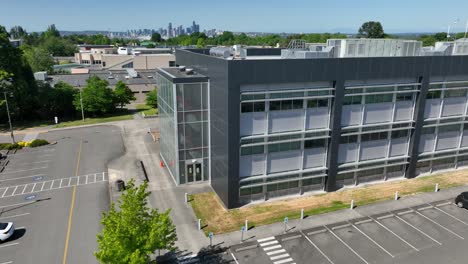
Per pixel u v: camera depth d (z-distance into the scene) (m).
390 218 30.30
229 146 30.25
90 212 31.14
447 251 25.81
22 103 66.44
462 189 35.84
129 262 18.27
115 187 35.91
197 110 35.06
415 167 38.53
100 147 49.81
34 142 50.53
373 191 35.28
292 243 26.64
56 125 63.78
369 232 28.20
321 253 25.53
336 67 31.45
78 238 27.20
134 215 19.47
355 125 34.72
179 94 34.09
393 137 36.81
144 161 43.91
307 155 33.88
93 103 69.38
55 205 32.50
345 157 35.34
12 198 34.03
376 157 36.84
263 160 32.47
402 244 26.69
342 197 33.94
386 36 165.25
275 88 30.78
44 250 25.73
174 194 34.56
